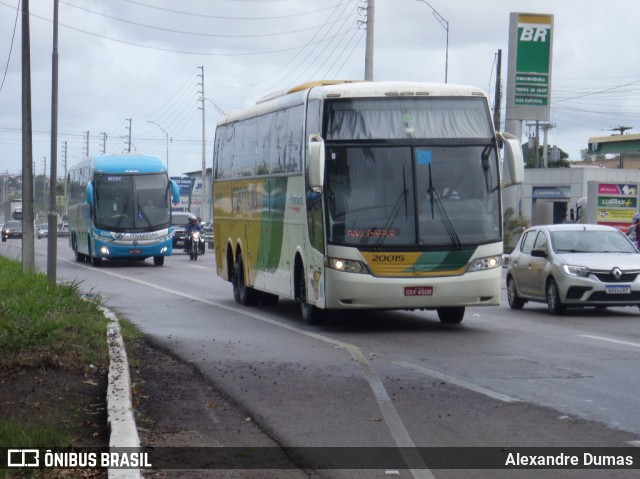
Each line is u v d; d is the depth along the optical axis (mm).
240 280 22016
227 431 8773
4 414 8906
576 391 10492
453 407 9695
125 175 39000
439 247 15586
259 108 20266
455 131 16000
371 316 19016
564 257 19391
